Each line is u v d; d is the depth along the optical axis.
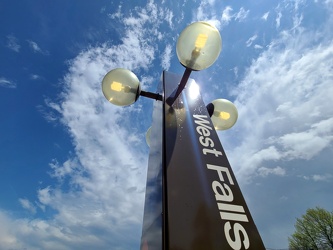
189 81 2.66
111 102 2.51
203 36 1.82
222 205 1.42
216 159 1.75
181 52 1.87
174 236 1.18
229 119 2.83
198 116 2.18
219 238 1.24
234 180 1.62
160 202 1.46
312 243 24.38
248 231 1.32
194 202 1.38
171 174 1.51
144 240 1.74
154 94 2.57
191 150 1.75
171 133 1.85
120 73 2.46
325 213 24.78
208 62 1.90
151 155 2.37
